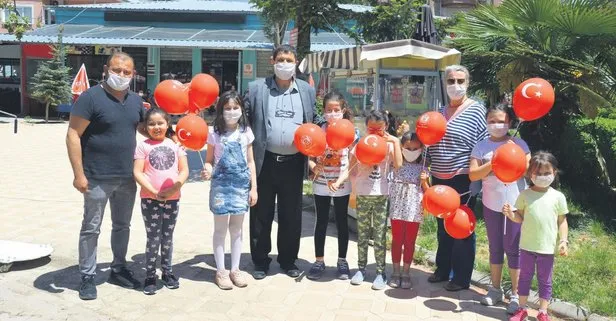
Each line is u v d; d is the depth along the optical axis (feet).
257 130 16.56
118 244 15.97
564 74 23.73
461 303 15.52
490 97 27.45
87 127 14.57
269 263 17.58
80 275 16.35
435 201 14.10
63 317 13.87
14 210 24.12
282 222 17.21
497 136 14.66
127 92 15.26
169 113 15.58
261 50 72.18
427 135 14.84
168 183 15.14
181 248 19.79
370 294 15.99
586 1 23.63
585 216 24.18
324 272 17.67
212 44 67.56
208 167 15.81
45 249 18.04
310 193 29.35
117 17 79.92
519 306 14.30
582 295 15.67
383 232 16.40
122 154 14.92
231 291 15.93
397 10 34.96
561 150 28.43
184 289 15.98
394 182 16.38
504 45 25.63
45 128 63.57
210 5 82.99
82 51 77.30
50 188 29.09
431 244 20.29
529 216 13.75
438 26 36.06
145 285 15.69
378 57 21.93
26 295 15.10
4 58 82.84
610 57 24.21
